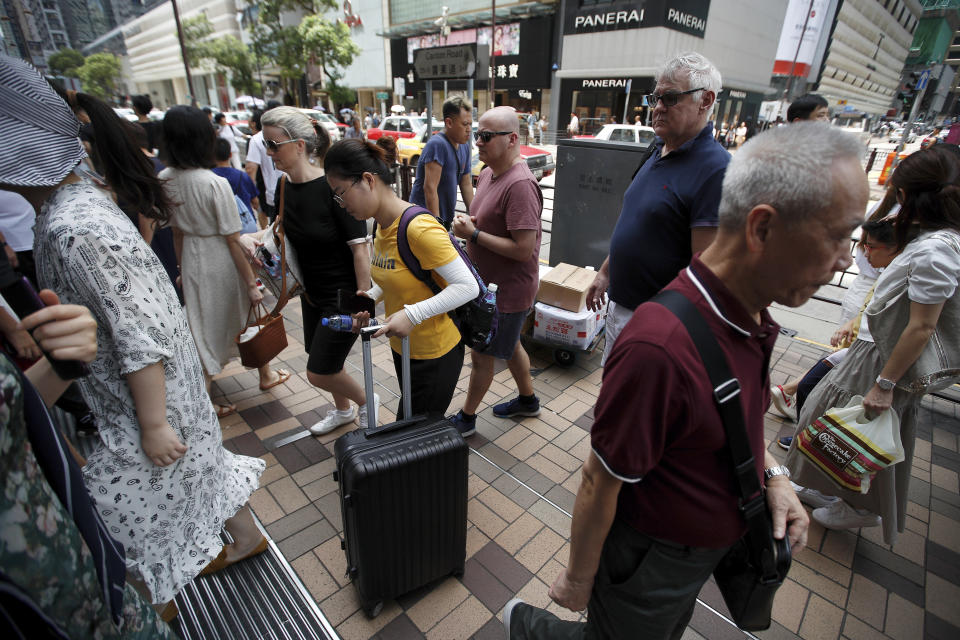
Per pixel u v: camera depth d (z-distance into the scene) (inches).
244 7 1457.9
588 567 44.8
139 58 2399.1
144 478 56.0
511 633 62.6
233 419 119.9
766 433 120.3
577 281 142.7
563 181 176.6
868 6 2070.6
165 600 60.2
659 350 34.7
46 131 43.0
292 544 85.7
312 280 99.5
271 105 261.7
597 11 960.3
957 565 86.4
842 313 120.1
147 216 67.9
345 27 1114.7
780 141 32.4
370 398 68.4
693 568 44.3
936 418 131.0
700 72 72.1
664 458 39.9
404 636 70.9
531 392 120.0
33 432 29.9
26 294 40.2
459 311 79.2
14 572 25.5
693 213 75.9
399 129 658.8
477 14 1159.0
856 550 88.9
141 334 50.4
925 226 72.9
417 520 67.7
